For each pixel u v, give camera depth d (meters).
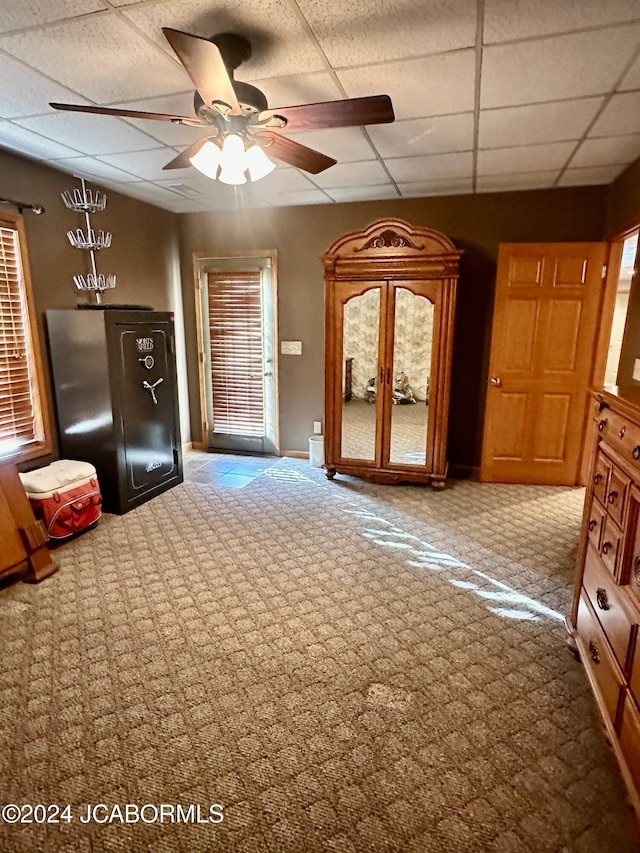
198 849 1.27
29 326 3.19
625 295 4.86
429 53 1.86
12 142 2.82
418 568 2.72
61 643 2.08
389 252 3.60
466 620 2.25
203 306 4.86
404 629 2.18
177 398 4.01
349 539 3.08
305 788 1.43
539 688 1.83
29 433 3.28
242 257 4.64
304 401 4.76
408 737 1.61
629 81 2.05
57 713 1.70
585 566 1.91
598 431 1.82
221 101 1.70
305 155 2.25
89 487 3.13
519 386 3.96
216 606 2.35
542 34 1.73
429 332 3.66
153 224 4.42
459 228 4.02
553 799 1.40
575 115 2.40
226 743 1.58
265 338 4.74
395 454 3.97
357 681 1.86
